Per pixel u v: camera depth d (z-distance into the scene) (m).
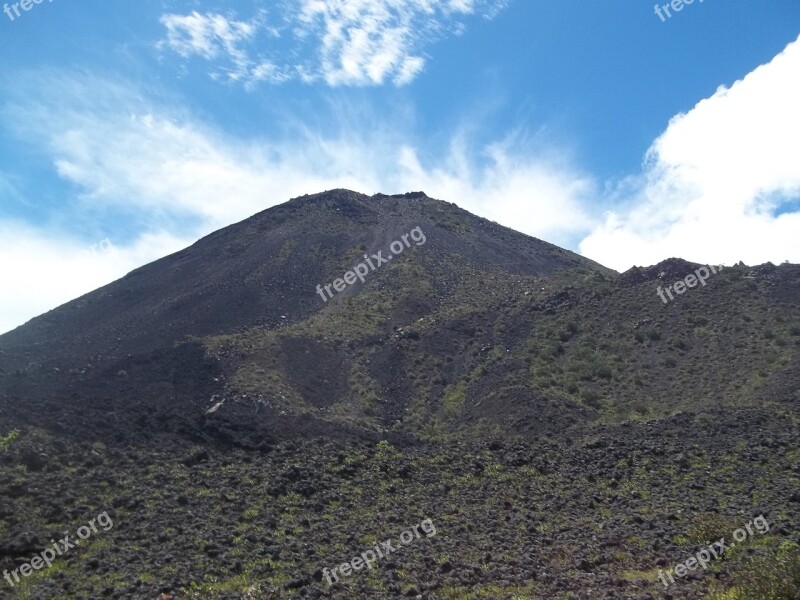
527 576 14.23
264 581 13.32
